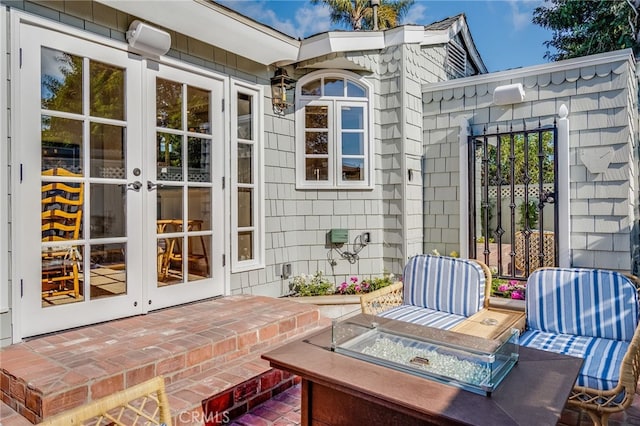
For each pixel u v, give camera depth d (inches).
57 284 125.2
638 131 198.7
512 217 192.1
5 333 113.7
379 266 209.2
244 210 187.0
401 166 204.2
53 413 85.4
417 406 58.9
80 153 131.5
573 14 415.5
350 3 634.2
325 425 72.1
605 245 171.9
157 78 153.0
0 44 113.8
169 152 157.0
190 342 116.3
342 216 208.4
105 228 137.1
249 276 185.8
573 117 178.9
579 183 177.2
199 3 144.9
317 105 209.5
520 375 70.0
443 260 147.3
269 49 179.3
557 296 119.0
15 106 116.8
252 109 190.5
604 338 109.9
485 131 199.8
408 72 206.4
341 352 80.4
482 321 124.3
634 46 362.6
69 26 128.2
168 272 155.4
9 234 115.4
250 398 110.7
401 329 87.6
